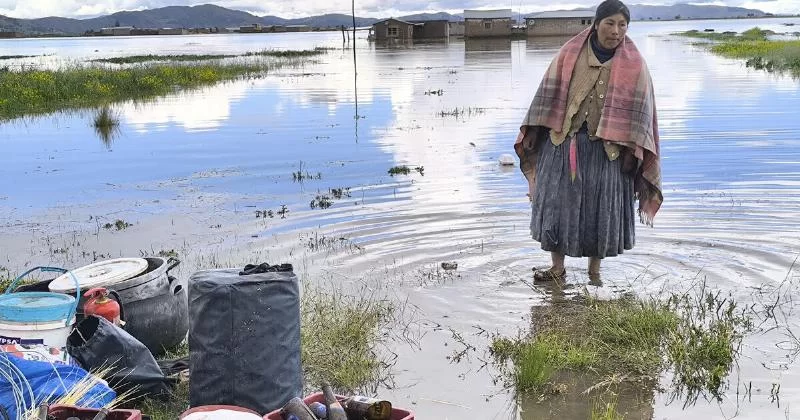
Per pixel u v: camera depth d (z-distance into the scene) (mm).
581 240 7293
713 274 7480
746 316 6383
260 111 21828
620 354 5762
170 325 5793
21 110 23531
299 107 22562
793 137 14812
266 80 33875
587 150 7199
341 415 4156
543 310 6703
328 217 9930
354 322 6121
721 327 5852
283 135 17094
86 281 5500
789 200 10133
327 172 12836
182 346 6023
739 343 5883
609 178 7199
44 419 3982
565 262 8016
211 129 18359
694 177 11586
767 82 26672
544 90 7336
